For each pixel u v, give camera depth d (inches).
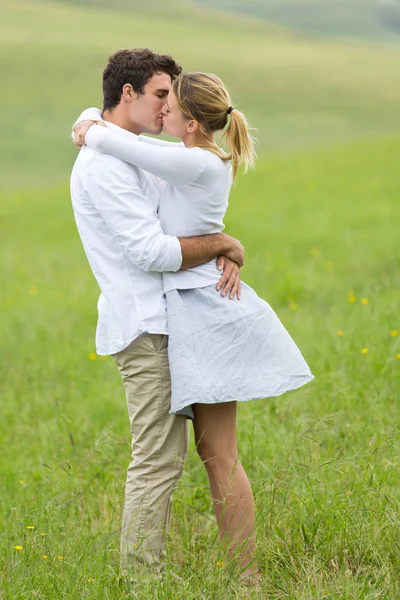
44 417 586.9
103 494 422.6
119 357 340.2
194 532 371.2
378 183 1828.2
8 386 684.1
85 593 304.2
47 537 351.3
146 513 337.4
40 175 2802.7
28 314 970.7
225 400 325.4
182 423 340.2
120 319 332.8
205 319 330.6
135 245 324.2
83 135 338.3
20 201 2116.1
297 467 374.3
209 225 339.3
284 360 336.8
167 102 342.3
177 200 338.0
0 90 4045.3
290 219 1507.1
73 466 464.1
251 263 1149.7
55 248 1496.1
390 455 407.2
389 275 949.8
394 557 326.3
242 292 339.6
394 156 2209.6
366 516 343.6
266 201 1739.7
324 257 1149.1
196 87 334.6
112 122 356.5
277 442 438.6
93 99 3951.8
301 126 3703.3
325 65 5403.5
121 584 326.3
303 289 954.1
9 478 471.8
